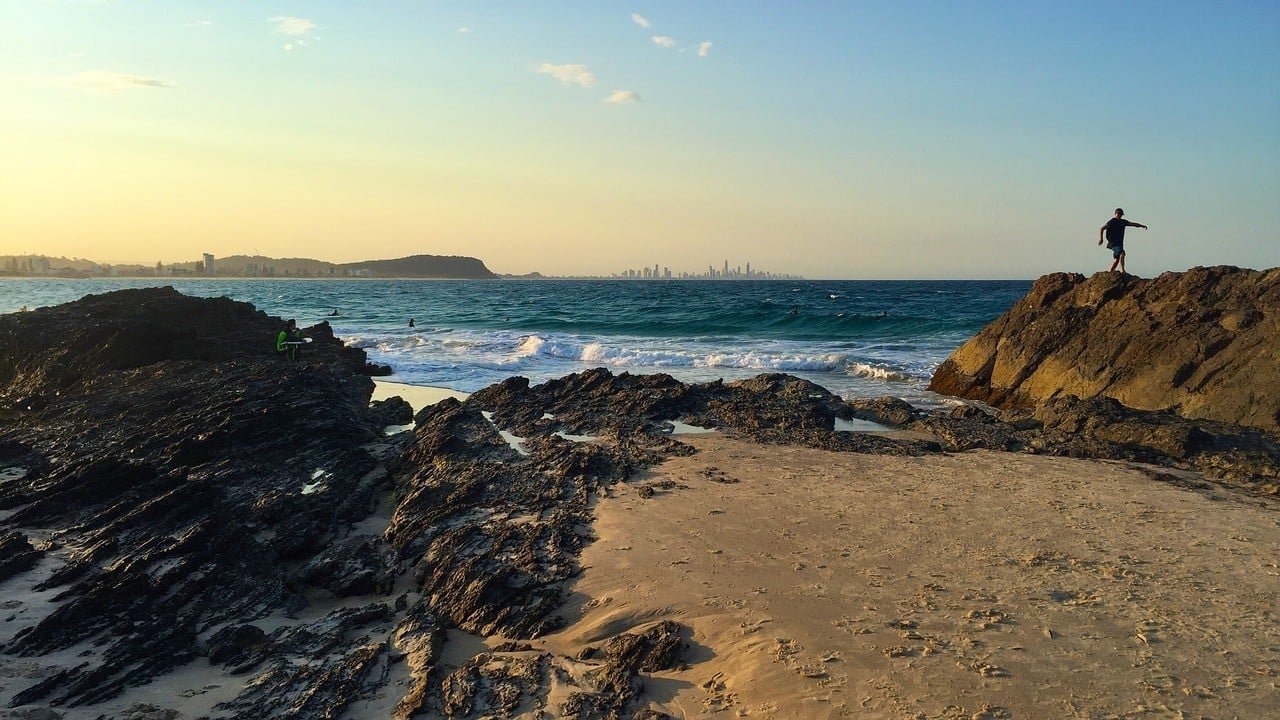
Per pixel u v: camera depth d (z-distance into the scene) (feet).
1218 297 62.08
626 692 22.62
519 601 29.01
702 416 60.59
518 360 104.68
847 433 55.57
